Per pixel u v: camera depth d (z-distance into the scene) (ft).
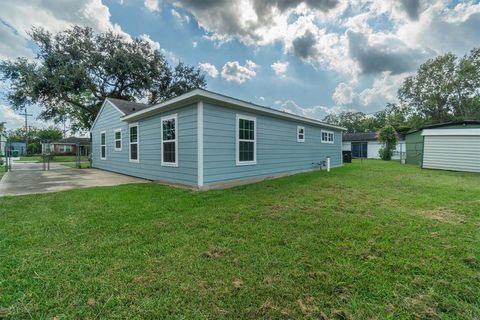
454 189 18.51
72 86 51.65
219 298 5.30
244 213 11.87
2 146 69.87
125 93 65.57
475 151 32.24
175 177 21.57
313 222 10.45
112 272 6.32
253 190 18.21
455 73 80.33
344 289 5.65
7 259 6.94
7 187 20.03
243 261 6.97
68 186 20.71
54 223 10.24
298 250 7.72
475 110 77.82
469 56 77.82
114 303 5.11
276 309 4.97
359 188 19.13
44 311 4.86
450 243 8.21
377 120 134.00
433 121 86.89
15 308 4.92
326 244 8.18
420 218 11.05
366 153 89.20
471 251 7.57
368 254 7.43
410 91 89.81
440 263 6.84
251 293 5.48
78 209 12.50
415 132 48.26
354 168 38.24
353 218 11.04
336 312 4.88
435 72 83.87
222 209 12.62
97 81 58.80
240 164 22.08
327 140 40.34
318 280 5.99
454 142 34.06
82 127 72.08
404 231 9.36
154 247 7.89
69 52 53.26
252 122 23.59
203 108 18.66
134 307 5.00
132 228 9.70
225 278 6.07
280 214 11.71
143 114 24.86
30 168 41.55
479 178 25.25
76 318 4.68
